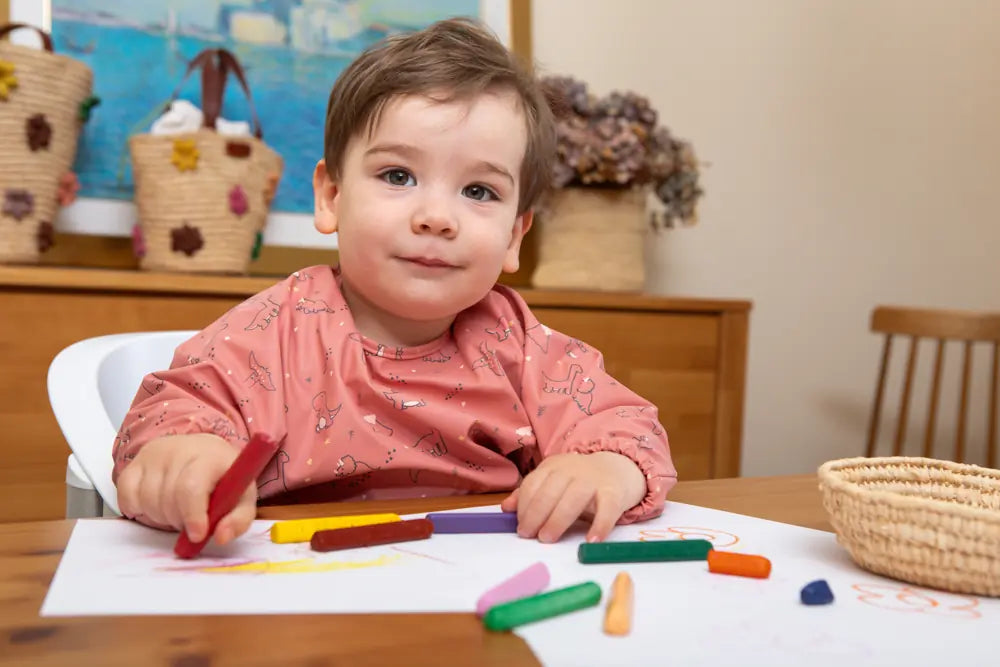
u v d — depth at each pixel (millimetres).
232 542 482
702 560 473
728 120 2113
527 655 329
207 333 712
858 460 542
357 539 477
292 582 407
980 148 2408
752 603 402
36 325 1241
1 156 1333
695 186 1790
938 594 428
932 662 341
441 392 776
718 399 1713
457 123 706
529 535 525
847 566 475
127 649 321
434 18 1804
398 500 630
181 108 1507
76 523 511
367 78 729
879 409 1961
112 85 1588
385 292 731
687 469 1689
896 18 2283
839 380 2283
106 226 1584
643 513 582
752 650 344
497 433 769
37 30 1424
